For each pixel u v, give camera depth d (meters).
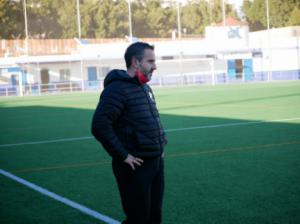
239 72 48.53
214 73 46.81
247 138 10.87
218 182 6.79
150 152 3.75
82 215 5.52
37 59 43.69
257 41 49.69
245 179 6.89
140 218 3.79
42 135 13.52
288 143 9.87
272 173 7.20
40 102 29.56
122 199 3.84
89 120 17.25
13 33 59.09
